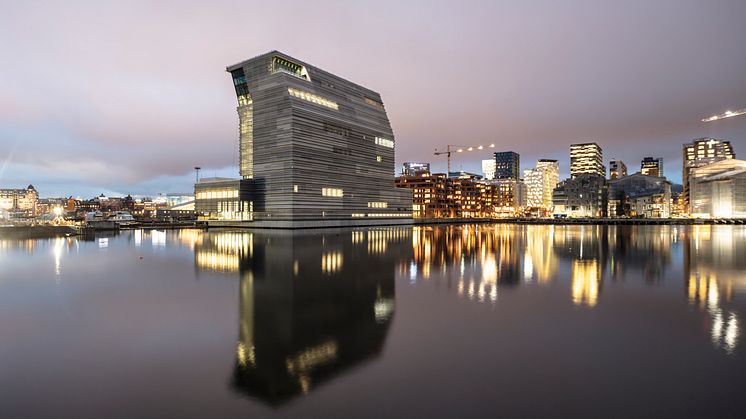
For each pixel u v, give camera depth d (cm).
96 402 952
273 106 9794
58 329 1552
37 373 1127
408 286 2448
